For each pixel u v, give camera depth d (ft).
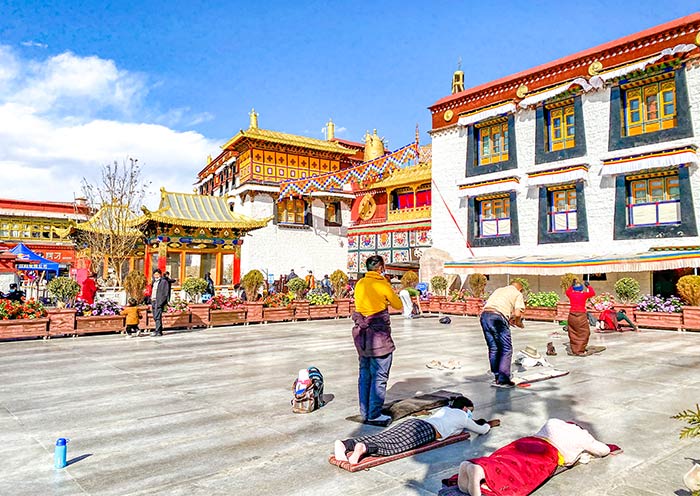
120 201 109.91
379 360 18.94
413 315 73.92
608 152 69.87
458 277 86.53
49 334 47.11
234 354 37.14
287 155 125.08
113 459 15.40
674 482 13.50
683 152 61.87
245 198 122.52
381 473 14.14
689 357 34.94
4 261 85.46
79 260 120.67
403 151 80.89
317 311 68.33
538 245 77.61
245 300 66.80
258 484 13.43
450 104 91.40
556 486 13.25
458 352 37.81
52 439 17.42
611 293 69.36
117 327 51.06
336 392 24.63
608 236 69.62
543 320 65.31
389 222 118.42
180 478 13.87
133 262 113.50
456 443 16.66
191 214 94.38
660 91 66.23
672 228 63.62
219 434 17.90
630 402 22.26
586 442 14.84
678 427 18.56
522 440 14.46
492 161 85.76
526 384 25.63
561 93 74.28
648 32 66.39
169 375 28.99
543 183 76.18
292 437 17.52
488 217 86.02
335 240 130.52
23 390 25.09
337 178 93.09
